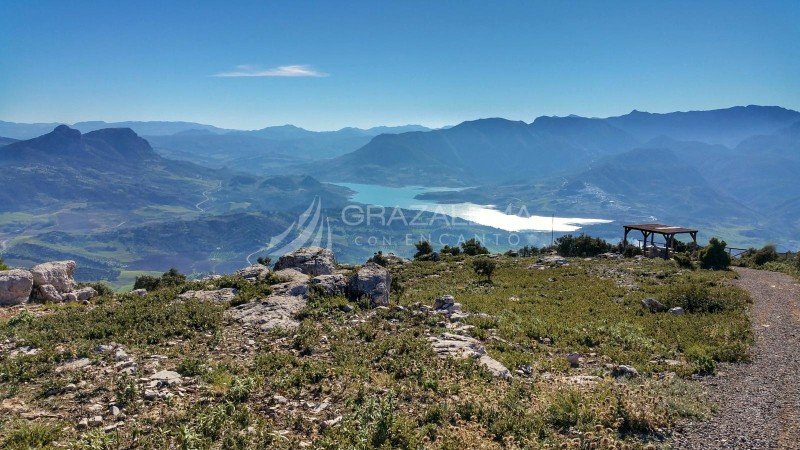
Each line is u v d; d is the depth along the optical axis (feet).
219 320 66.95
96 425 35.58
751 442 35.53
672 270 139.33
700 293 88.58
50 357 50.16
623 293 103.60
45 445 32.48
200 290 86.02
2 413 37.42
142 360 50.75
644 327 72.95
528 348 63.67
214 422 35.45
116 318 65.16
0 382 44.34
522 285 122.62
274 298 77.71
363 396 42.11
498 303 93.97
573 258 187.73
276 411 39.32
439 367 50.24
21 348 53.98
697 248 190.39
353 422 36.32
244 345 57.72
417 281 136.67
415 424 37.32
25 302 80.38
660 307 87.15
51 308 76.54
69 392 41.78
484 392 43.24
